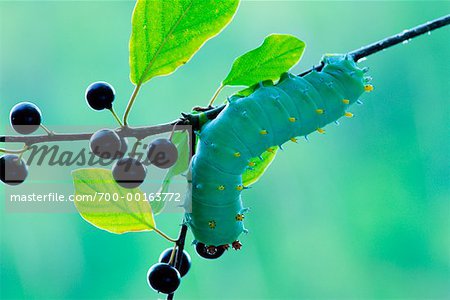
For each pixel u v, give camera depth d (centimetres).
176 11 44
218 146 46
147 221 45
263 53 46
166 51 45
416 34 46
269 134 46
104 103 44
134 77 45
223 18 45
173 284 44
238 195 46
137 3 44
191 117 46
